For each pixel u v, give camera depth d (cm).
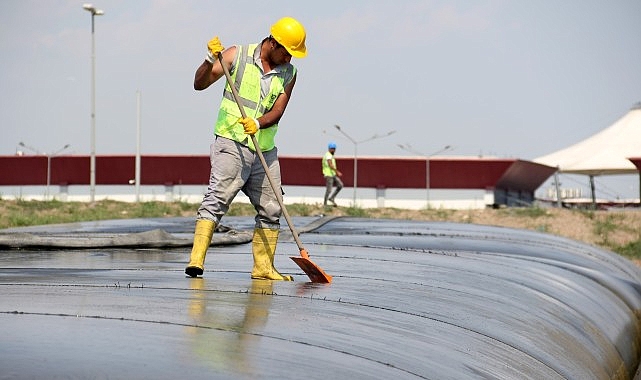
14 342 621
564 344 1002
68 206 5019
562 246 1941
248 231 1700
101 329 671
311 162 7969
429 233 1884
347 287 993
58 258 1297
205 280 991
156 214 4669
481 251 1598
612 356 1160
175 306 784
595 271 1659
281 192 1068
